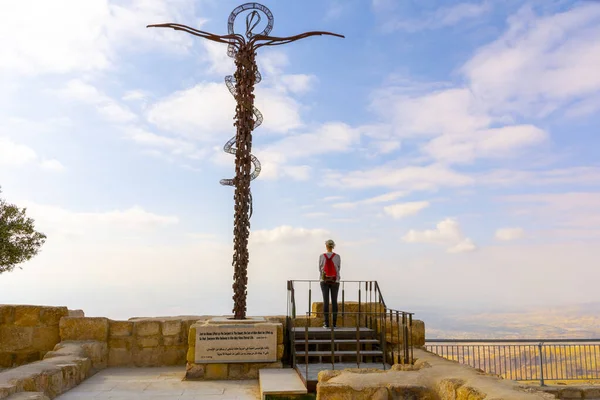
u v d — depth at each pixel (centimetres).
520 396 522
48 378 815
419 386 627
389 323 1114
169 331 1199
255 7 1174
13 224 1552
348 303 1288
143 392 880
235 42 1167
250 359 1015
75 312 1355
